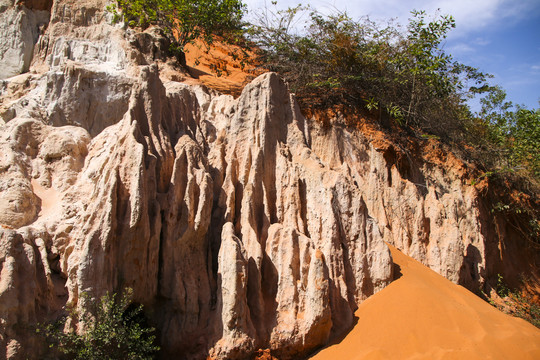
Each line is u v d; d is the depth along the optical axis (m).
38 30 18.78
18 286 10.45
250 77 23.09
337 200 13.93
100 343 10.55
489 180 21.42
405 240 16.84
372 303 13.04
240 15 25.02
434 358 11.38
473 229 19.02
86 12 19.02
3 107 15.31
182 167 12.91
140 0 20.70
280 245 12.73
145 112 13.47
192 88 18.59
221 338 11.49
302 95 20.45
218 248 13.08
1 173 12.73
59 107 14.77
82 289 10.76
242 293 11.57
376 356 11.44
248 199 13.34
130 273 11.51
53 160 13.69
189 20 23.23
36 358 10.40
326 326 12.01
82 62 17.33
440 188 20.30
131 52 17.75
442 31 22.31
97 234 11.08
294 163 14.40
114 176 11.63
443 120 22.75
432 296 13.02
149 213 12.02
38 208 12.71
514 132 26.38
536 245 22.09
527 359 11.65
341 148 19.33
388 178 19.06
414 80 21.52
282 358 11.90
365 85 21.73
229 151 14.65
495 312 13.41
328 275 12.36
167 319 12.05
